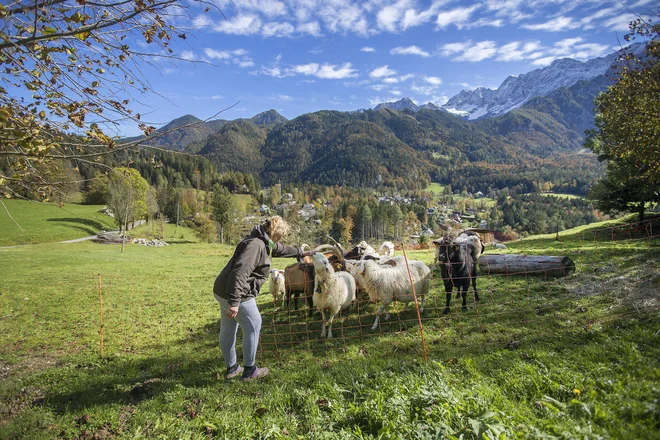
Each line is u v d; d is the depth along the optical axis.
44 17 3.21
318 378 4.75
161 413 4.24
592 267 10.77
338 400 4.11
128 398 4.79
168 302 11.80
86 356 6.75
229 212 69.38
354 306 9.43
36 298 12.72
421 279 8.37
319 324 8.27
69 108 3.68
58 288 14.73
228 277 4.67
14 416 4.36
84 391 5.00
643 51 11.20
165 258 33.00
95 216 69.50
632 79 11.67
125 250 41.69
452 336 6.35
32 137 3.44
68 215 66.44
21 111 3.66
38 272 20.12
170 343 7.46
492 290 9.71
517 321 6.70
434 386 3.88
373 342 6.56
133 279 17.20
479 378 4.20
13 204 63.50
